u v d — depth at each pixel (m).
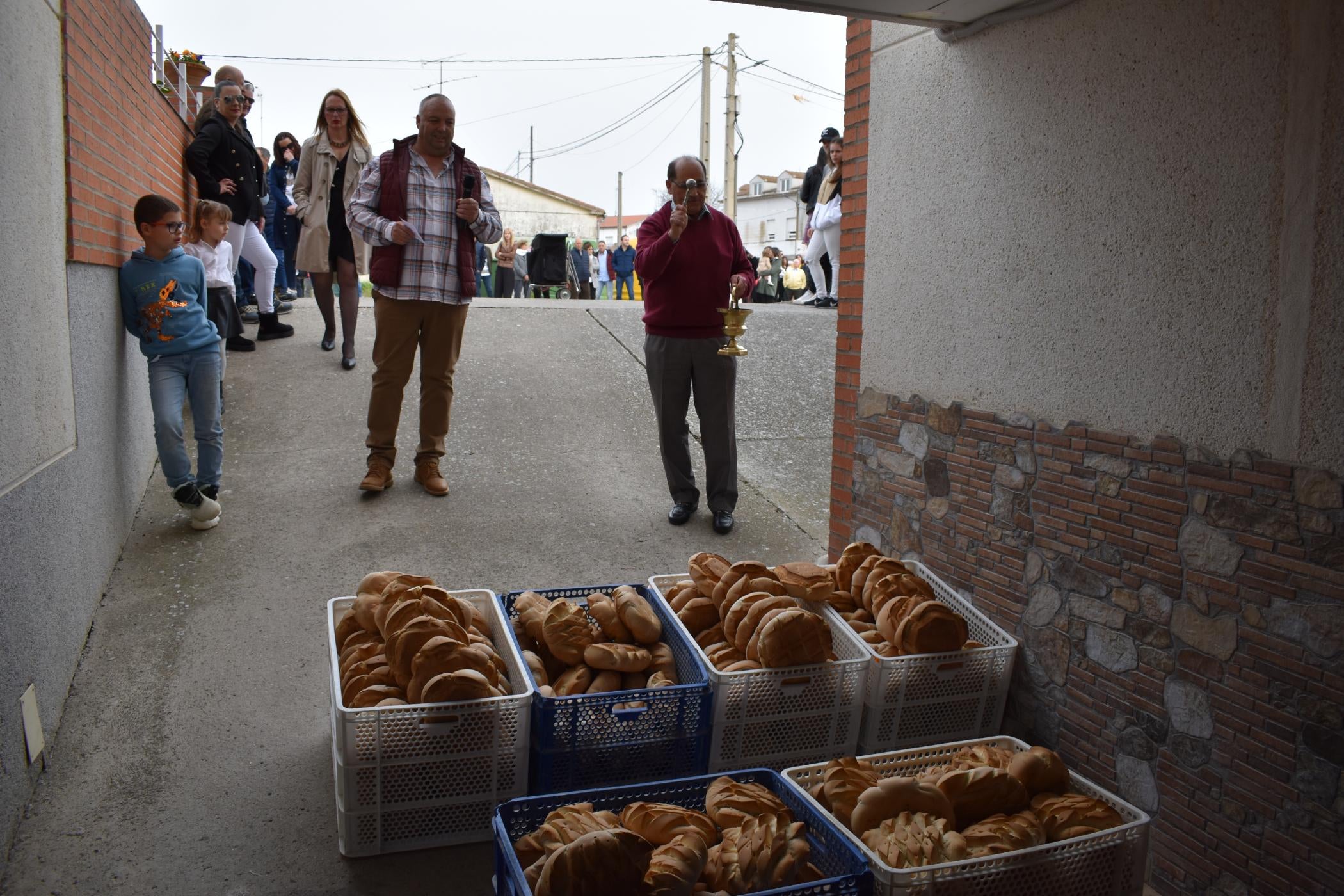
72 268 3.69
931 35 3.71
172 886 2.62
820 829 2.51
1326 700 2.38
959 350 3.69
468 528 5.02
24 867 2.64
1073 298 3.12
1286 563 2.47
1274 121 2.43
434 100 5.00
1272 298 2.46
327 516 5.05
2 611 2.63
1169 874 2.85
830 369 8.41
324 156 7.01
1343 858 2.35
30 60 3.20
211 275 6.26
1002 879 2.39
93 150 4.14
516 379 7.33
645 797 2.62
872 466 4.28
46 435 3.20
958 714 3.34
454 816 2.83
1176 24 2.69
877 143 4.11
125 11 5.02
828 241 10.57
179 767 3.13
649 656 3.22
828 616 3.51
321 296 7.50
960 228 3.64
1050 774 2.77
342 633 3.24
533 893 2.15
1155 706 2.88
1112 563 3.02
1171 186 2.74
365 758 2.70
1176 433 2.77
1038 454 3.30
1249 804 2.60
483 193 5.25
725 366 5.11
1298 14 2.36
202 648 3.82
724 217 5.07
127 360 4.78
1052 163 3.17
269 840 2.82
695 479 5.93
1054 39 3.12
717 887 2.26
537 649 3.34
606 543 4.99
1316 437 2.38
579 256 18.23
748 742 3.08
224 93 6.95
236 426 6.16
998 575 3.53
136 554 4.53
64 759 3.12
